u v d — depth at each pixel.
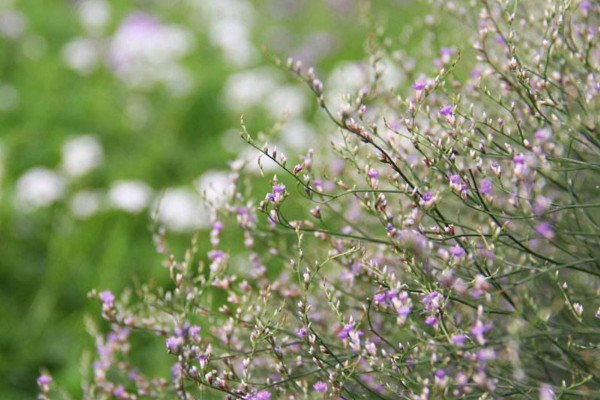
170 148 5.89
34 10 8.04
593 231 2.40
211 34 7.61
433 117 2.86
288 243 3.27
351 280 2.61
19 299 4.63
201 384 2.26
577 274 2.75
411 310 2.18
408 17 7.30
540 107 2.39
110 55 6.78
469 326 2.29
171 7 8.34
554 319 2.60
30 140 5.77
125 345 2.98
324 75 7.03
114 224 4.88
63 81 6.86
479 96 2.80
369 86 3.29
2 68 7.13
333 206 3.23
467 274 2.42
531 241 2.77
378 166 2.96
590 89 2.45
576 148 2.71
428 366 2.25
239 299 2.70
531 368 2.49
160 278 4.51
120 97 6.61
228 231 4.37
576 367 2.28
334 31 8.05
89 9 7.68
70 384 3.80
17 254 4.79
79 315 4.33
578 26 2.80
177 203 4.79
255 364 2.79
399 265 2.69
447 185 2.57
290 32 8.13
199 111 6.42
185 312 2.40
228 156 5.77
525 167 2.02
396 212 2.96
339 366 2.40
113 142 6.14
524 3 3.08
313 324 2.73
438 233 2.24
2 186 5.05
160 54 6.76
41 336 4.31
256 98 6.27
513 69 2.27
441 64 2.84
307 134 5.59
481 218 2.75
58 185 5.07
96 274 4.59
